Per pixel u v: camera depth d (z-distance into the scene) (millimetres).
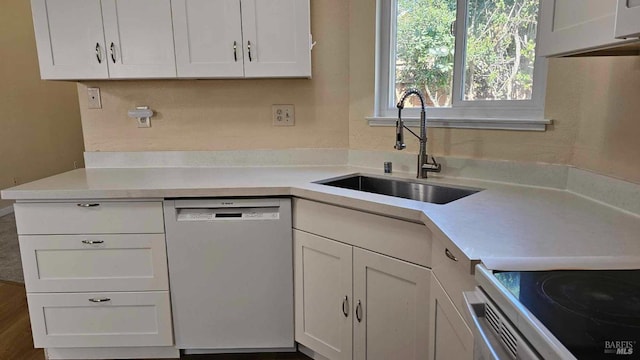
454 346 1180
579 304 719
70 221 1824
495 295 781
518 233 1115
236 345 1951
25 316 2445
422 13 2035
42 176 5109
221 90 2314
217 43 1978
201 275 1874
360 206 1518
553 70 1601
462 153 1915
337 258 1675
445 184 1818
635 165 1283
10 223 4398
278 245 1840
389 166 2082
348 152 2322
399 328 1510
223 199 1807
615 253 964
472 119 1837
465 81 1936
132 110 2338
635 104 1270
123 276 1885
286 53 1980
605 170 1426
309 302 1834
